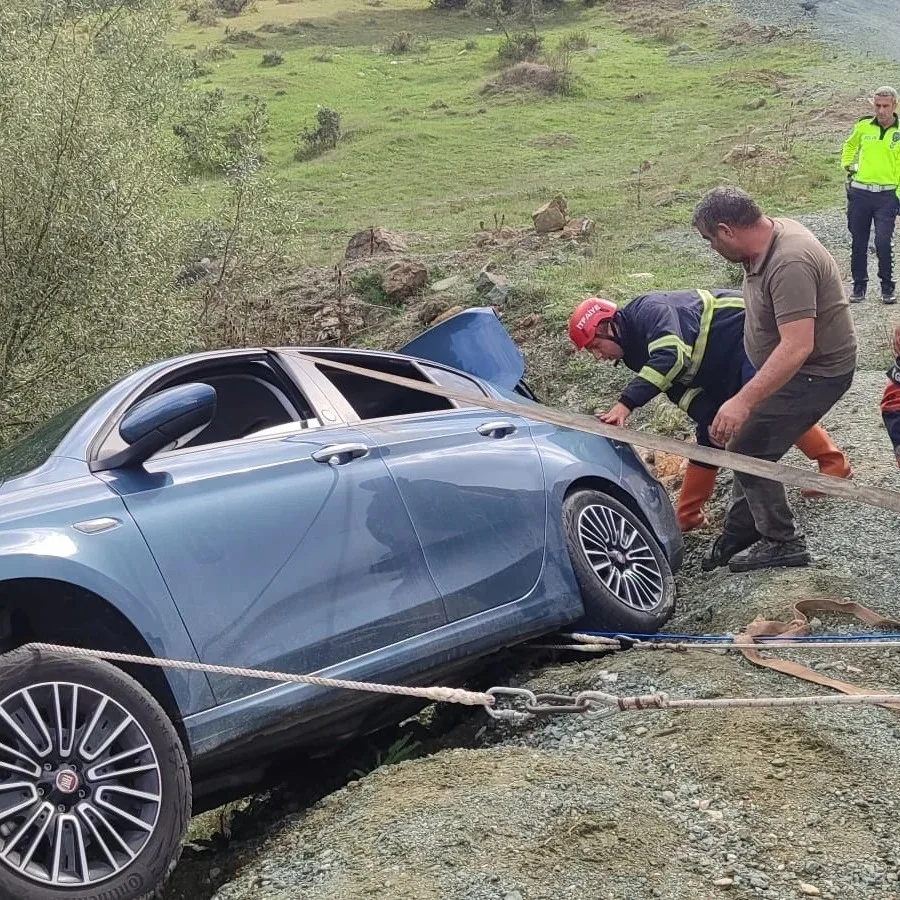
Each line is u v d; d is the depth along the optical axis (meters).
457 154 28.45
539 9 50.69
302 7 54.91
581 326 5.74
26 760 3.21
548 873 3.16
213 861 4.05
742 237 4.98
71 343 9.47
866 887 3.15
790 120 26.78
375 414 4.96
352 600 4.10
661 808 3.58
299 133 31.53
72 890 3.19
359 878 3.24
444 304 13.20
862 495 2.57
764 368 4.91
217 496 3.88
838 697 3.34
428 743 4.70
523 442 5.12
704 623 5.33
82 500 3.64
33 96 9.40
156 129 12.17
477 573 4.57
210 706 3.67
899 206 11.91
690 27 44.50
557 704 4.48
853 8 45.88
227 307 12.59
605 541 5.23
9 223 9.18
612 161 25.70
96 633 3.69
